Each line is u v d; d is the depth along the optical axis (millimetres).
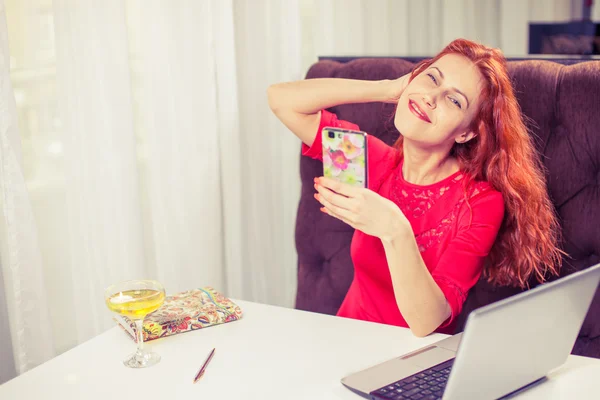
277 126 2102
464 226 1568
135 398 1064
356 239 1688
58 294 1727
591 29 2199
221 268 2041
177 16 1825
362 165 1409
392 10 2342
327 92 1712
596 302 1524
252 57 2041
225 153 2008
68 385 1110
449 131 1570
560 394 1064
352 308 1732
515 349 1001
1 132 1516
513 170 1542
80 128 1672
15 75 1577
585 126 1479
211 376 1125
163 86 1824
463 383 957
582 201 1511
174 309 1331
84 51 1648
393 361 1153
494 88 1527
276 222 2168
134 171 1764
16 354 1621
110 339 1279
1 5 1479
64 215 1700
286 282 2229
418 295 1412
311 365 1160
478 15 2781
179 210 1922
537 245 1561
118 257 1775
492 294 1639
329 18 2129
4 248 1578
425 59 1635
